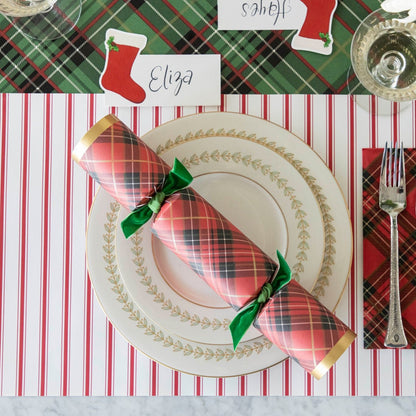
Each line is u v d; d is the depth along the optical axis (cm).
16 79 71
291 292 56
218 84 70
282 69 71
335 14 71
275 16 71
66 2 71
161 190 57
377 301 69
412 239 70
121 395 69
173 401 72
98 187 71
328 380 70
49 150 70
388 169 69
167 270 67
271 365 65
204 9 71
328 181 66
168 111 70
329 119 71
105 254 66
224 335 65
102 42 71
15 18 71
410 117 71
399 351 70
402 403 71
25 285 70
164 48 71
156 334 66
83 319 70
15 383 69
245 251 56
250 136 66
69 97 70
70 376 69
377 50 67
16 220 70
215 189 67
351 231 66
